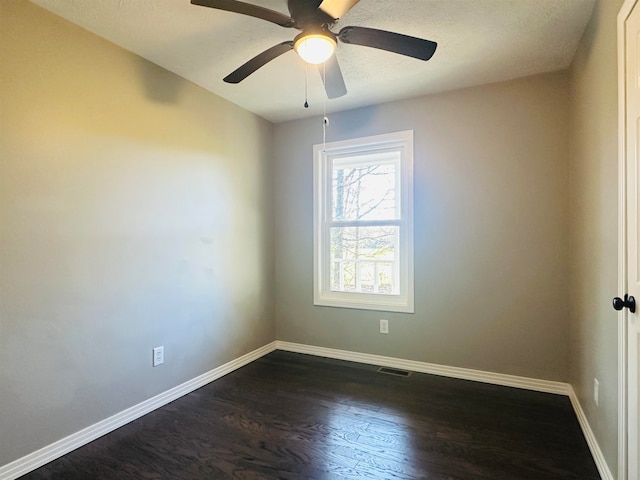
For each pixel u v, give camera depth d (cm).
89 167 201
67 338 190
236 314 313
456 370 288
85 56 199
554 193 257
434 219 294
